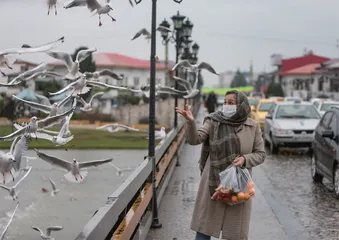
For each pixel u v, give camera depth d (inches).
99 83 209.3
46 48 169.9
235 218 222.8
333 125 462.9
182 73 786.2
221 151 221.1
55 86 644.1
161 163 452.1
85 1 175.9
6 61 166.2
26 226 389.7
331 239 308.8
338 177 426.0
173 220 347.3
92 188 537.3
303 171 577.0
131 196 251.4
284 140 727.7
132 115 1333.7
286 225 339.0
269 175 547.5
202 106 2819.9
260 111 1037.8
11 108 486.9
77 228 391.2
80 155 799.1
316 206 398.0
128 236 233.6
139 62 1834.4
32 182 561.6
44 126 183.8
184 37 888.9
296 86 3139.8
